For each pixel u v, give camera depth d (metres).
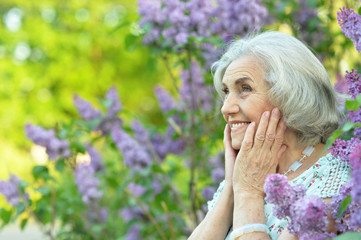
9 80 10.94
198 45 3.51
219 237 2.27
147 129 4.48
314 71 2.12
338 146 1.94
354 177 1.53
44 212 4.07
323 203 1.66
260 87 2.12
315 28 3.82
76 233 4.45
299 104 2.07
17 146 10.89
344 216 1.74
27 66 11.13
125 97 12.16
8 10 11.38
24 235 9.20
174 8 3.47
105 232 4.41
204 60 3.61
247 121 2.16
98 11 11.44
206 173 4.33
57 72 11.12
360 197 1.52
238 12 3.33
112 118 4.21
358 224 1.60
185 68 3.54
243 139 2.17
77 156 3.92
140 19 3.56
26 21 11.16
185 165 4.69
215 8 3.50
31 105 11.09
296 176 2.11
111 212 4.74
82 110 4.20
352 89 2.03
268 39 2.17
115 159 5.14
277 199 1.67
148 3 3.50
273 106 2.12
